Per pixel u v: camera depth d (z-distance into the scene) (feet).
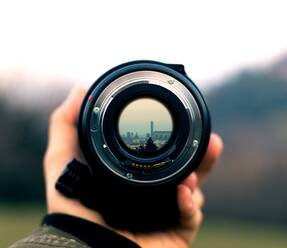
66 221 1.03
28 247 0.99
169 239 1.20
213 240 11.54
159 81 1.13
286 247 11.44
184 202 1.17
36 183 15.44
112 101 1.11
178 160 1.13
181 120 1.12
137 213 1.15
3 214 13.41
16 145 15.07
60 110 1.38
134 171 1.12
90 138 1.11
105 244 1.01
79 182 1.15
